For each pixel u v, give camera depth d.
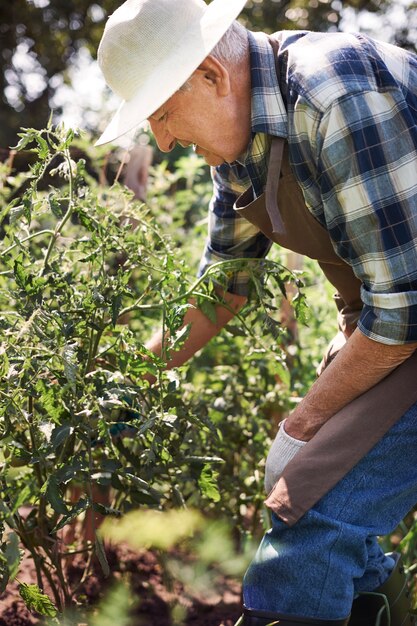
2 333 1.61
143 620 1.99
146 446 1.92
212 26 1.60
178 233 3.37
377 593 1.81
